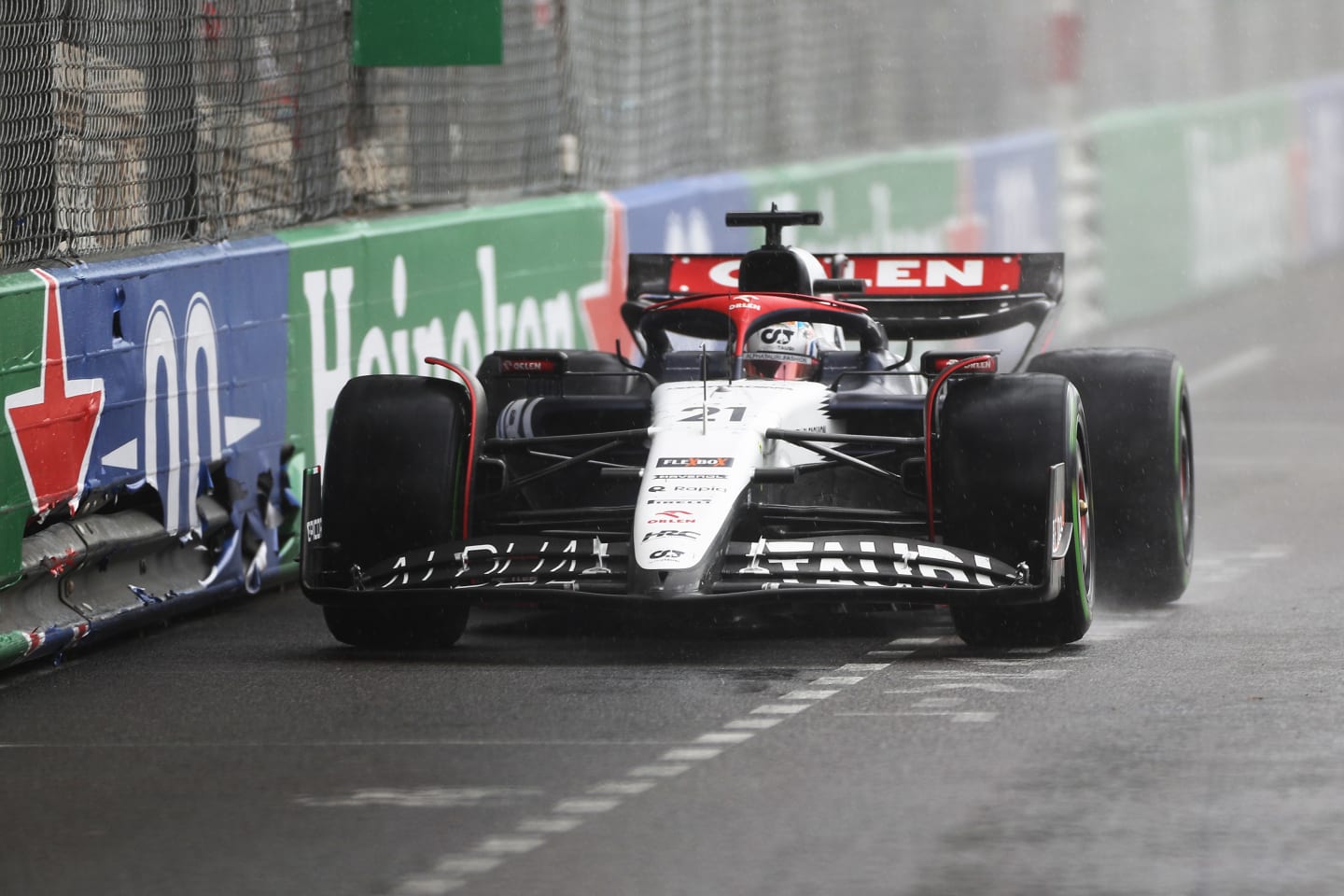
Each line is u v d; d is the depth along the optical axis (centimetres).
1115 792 1920
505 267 4038
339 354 3484
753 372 2922
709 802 1905
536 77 4481
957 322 3459
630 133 4912
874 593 2456
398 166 4003
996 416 2592
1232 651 2638
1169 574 3012
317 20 3706
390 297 3638
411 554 2616
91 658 2734
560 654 2686
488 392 3136
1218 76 9588
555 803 1911
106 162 3072
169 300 3003
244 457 3206
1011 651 2659
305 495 2634
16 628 2622
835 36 6025
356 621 2722
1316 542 3647
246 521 3222
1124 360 3055
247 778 2028
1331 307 8231
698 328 3095
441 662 2644
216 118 3366
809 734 2169
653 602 2431
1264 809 1859
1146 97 8762
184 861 1750
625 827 1827
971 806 1878
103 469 2833
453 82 4175
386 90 3956
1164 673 2488
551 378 2925
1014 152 6831
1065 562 2617
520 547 2575
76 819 1889
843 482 2973
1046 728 2183
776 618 2964
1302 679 2439
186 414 3045
